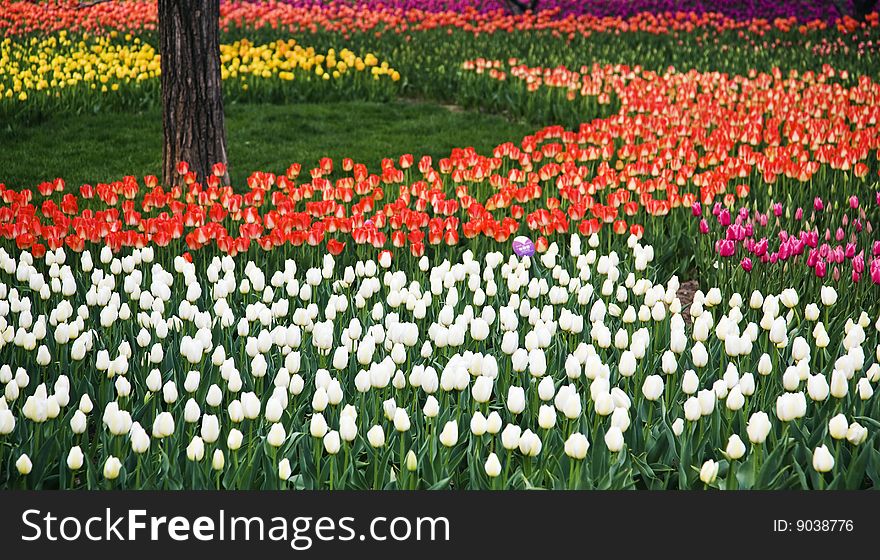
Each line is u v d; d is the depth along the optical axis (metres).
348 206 8.39
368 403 4.79
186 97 9.50
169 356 5.29
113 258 6.49
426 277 6.73
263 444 4.25
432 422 4.24
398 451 4.44
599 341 4.99
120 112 14.54
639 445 4.37
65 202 7.20
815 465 3.82
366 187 8.18
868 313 5.94
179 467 4.21
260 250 7.19
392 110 15.20
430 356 5.13
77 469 4.07
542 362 4.56
